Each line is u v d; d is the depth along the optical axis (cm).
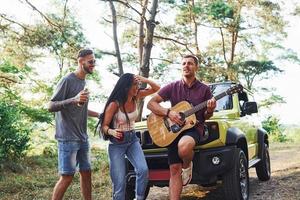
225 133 603
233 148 603
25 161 1141
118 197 514
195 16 2217
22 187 830
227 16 2152
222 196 711
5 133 1086
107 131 513
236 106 729
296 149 1616
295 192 690
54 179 927
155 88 554
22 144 1142
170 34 2077
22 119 1355
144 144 620
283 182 798
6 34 1400
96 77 1806
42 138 1471
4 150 1075
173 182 544
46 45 1402
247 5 2436
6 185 843
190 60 566
